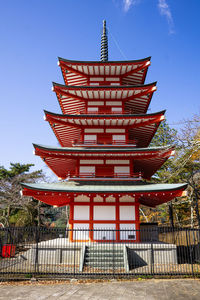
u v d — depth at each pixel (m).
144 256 15.94
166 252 16.16
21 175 37.72
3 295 9.89
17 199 32.53
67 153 19.58
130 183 19.84
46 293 10.12
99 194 17.72
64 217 52.47
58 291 10.40
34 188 17.20
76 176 20.33
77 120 21.00
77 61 22.25
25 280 12.05
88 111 22.73
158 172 40.19
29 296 9.75
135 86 21.38
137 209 18.88
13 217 36.41
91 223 18.64
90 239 18.23
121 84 23.89
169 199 20.77
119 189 17.86
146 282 11.62
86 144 21.30
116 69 23.12
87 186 18.83
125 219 18.70
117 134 21.89
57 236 26.09
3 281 11.91
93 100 23.14
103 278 12.18
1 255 17.52
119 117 20.52
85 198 19.27
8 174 40.44
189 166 27.73
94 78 24.00
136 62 22.28
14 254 18.94
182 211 37.34
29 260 16.22
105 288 10.74
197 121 19.09
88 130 22.03
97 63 22.31
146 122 21.22
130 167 20.61
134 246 16.12
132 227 18.53
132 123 21.61
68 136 24.50
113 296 9.66
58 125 21.73
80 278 12.18
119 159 20.84
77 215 18.84
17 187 34.91
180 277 12.37
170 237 27.81
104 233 18.38
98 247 16.05
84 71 23.50
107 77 24.03
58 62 22.30
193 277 12.38
